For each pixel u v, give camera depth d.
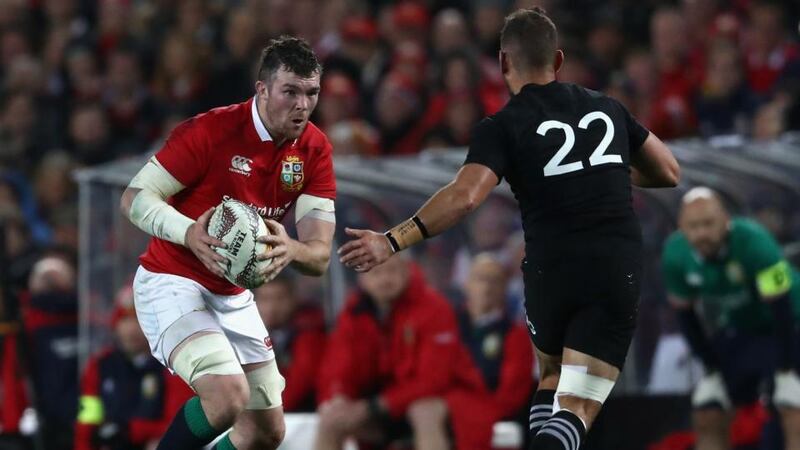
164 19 51.03
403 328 30.09
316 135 20.38
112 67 48.19
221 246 18.73
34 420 32.84
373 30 46.22
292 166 20.02
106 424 31.64
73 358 35.06
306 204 20.31
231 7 51.16
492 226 36.00
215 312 20.59
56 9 53.38
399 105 41.94
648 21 44.31
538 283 19.41
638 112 39.44
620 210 19.27
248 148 19.70
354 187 34.12
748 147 33.97
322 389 30.69
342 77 44.03
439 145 40.25
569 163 19.14
